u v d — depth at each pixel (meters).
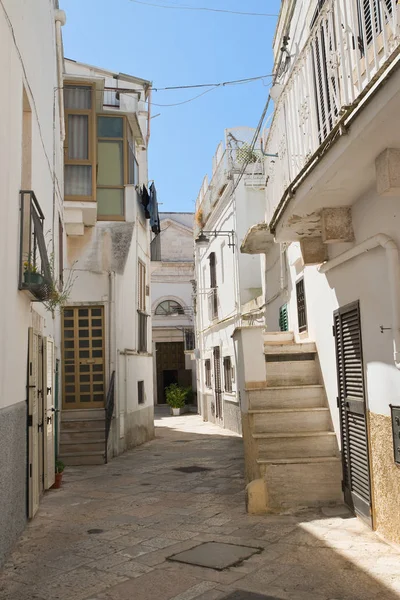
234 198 15.39
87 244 12.83
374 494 5.11
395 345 4.52
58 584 4.19
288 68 8.33
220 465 9.97
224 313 17.12
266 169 8.77
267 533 5.27
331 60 5.04
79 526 5.92
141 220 15.32
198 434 15.95
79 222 11.73
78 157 11.77
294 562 4.43
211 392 19.48
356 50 4.30
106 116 13.16
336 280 6.27
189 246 33.09
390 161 4.17
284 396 7.05
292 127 6.26
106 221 12.98
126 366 13.16
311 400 7.06
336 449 6.46
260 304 12.48
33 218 5.72
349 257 5.61
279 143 7.02
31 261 5.77
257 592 3.87
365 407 5.30
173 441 14.51
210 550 4.85
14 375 5.18
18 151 5.45
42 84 7.46
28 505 6.00
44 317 7.62
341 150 4.38
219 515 6.14
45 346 7.38
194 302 24.53
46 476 7.41
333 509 5.97
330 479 6.18
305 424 6.78
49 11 8.57
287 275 9.27
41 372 7.24
